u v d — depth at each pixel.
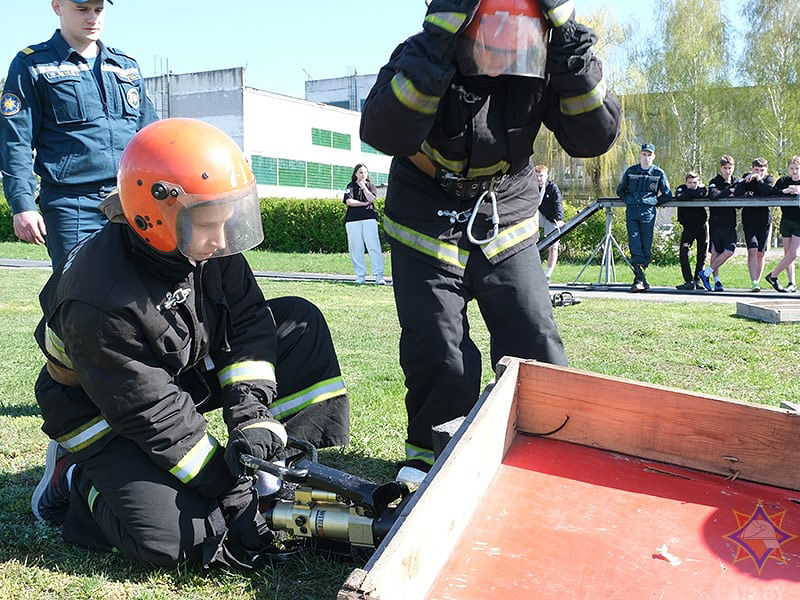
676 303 10.74
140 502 2.64
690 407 2.61
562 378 2.74
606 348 7.00
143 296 2.59
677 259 20.47
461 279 3.25
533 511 2.37
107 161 4.23
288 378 3.21
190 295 2.71
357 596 1.54
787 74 39.44
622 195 12.98
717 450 2.60
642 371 5.95
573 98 3.04
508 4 2.85
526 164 3.32
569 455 2.70
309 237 27.81
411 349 3.24
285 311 3.31
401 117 2.92
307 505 2.71
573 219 13.63
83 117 4.16
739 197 12.62
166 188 2.43
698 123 40.56
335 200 28.09
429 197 3.24
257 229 2.58
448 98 3.06
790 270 12.62
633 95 37.38
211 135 2.54
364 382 5.46
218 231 2.51
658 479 2.56
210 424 4.40
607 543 2.22
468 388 3.23
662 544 2.22
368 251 13.65
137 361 2.60
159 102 40.12
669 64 40.41
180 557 2.66
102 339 2.54
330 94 66.50
